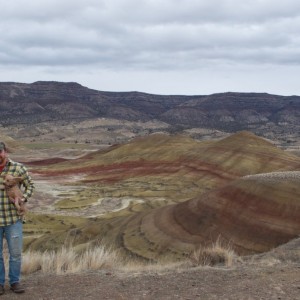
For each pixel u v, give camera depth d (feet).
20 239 22.58
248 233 108.88
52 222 219.41
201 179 382.63
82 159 537.65
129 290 23.30
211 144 460.96
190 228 120.16
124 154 509.35
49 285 24.52
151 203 291.17
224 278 25.22
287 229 105.91
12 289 22.90
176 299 21.53
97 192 349.61
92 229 141.49
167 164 442.50
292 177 124.67
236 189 126.82
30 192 22.58
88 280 25.58
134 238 121.29
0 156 21.89
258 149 416.46
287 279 24.40
